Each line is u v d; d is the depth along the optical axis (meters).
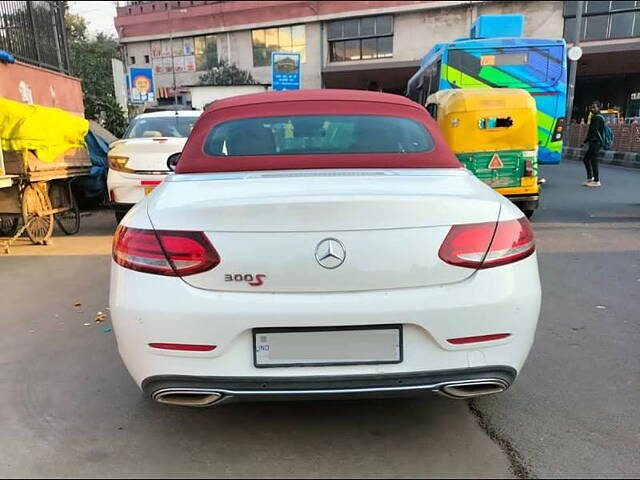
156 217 2.29
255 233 2.19
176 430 2.70
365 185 2.50
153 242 2.24
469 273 2.25
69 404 2.96
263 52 38.25
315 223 2.19
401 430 2.67
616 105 32.34
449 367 2.24
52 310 4.54
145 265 2.24
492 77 10.56
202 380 2.21
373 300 2.18
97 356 3.59
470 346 2.24
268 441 2.59
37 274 5.71
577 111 34.84
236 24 38.28
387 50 34.78
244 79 38.53
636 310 4.25
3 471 2.38
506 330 2.27
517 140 7.13
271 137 3.22
